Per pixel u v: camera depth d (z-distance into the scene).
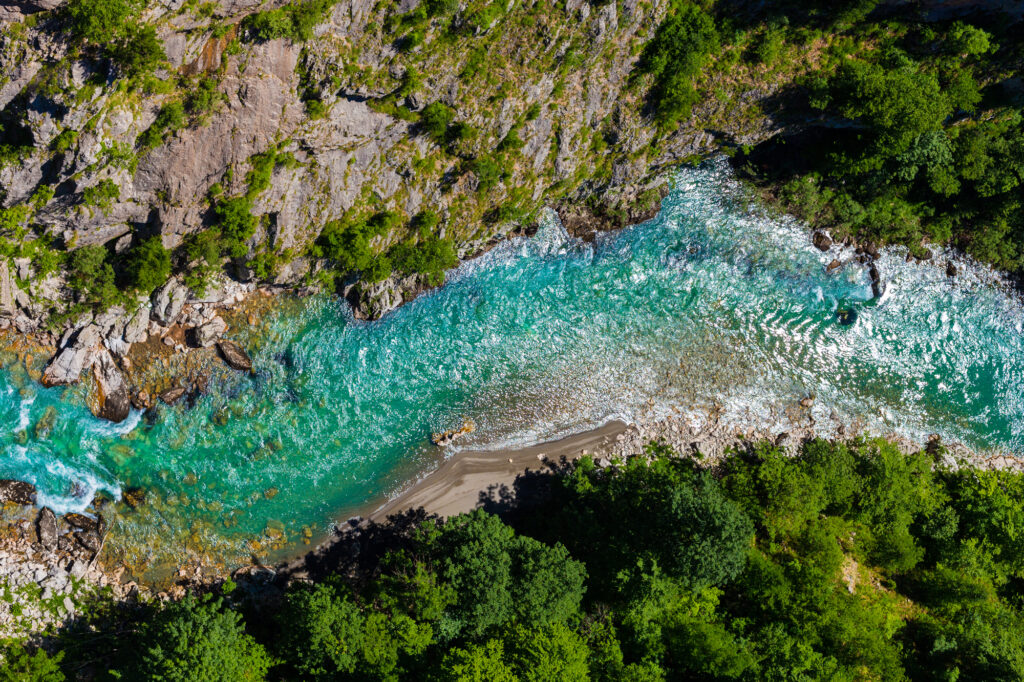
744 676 44.12
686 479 50.06
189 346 51.31
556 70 47.06
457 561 44.66
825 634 45.84
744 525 45.47
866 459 52.56
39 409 49.91
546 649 41.78
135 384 50.84
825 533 49.16
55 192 43.50
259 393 52.25
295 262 50.75
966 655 48.16
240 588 51.03
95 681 47.97
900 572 52.28
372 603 46.81
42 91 39.12
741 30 48.47
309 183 47.44
